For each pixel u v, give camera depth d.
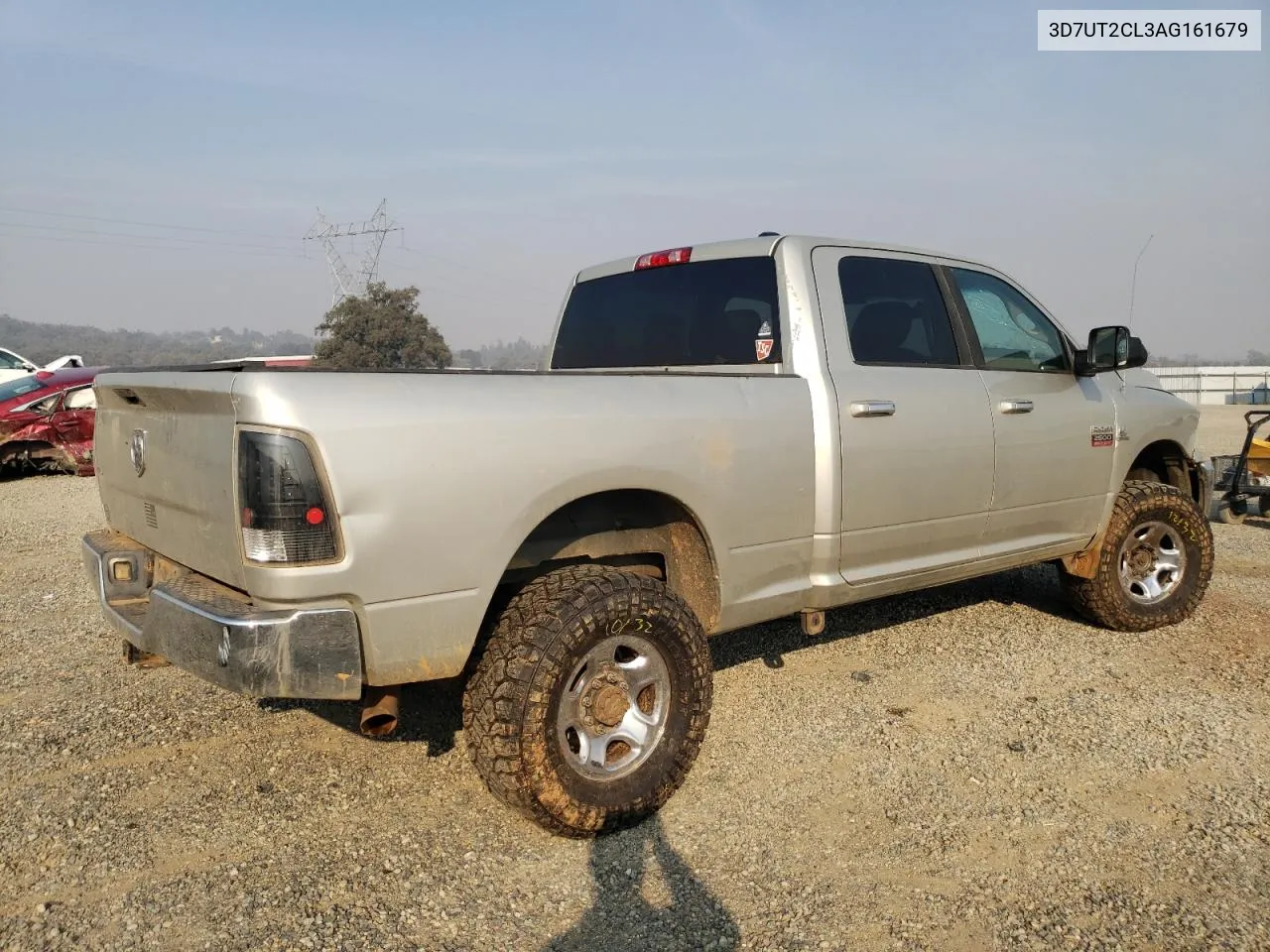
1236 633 5.52
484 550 3.00
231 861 3.07
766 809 3.45
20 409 12.86
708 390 3.65
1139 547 5.47
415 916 2.80
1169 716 4.28
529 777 3.03
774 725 4.18
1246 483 9.23
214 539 2.94
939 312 4.63
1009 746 3.97
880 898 2.91
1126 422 5.31
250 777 3.64
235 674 2.72
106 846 3.15
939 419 4.33
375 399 2.84
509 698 3.02
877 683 4.67
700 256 4.51
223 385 2.80
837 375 4.04
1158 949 2.67
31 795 3.48
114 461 3.69
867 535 4.12
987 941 2.71
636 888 2.97
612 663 3.27
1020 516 4.79
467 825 3.32
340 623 2.78
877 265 4.45
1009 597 6.25
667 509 3.72
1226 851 3.17
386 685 2.96
